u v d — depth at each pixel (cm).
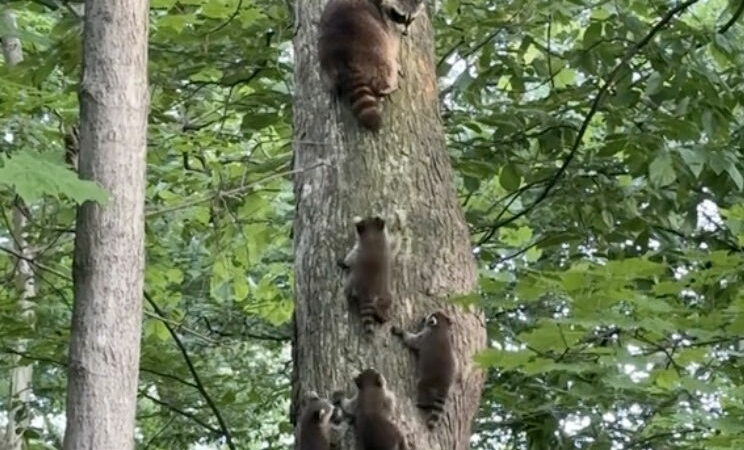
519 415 872
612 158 926
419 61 562
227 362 1148
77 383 458
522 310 819
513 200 934
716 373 657
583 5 877
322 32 554
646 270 510
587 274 507
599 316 510
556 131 910
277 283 1125
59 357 881
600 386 677
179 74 890
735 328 529
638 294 538
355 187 528
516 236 966
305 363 509
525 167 909
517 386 859
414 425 487
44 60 786
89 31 494
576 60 875
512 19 880
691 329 534
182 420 1123
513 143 909
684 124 845
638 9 902
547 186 908
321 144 542
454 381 502
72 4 889
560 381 833
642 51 847
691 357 539
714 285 625
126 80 490
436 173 542
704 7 1153
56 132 761
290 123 902
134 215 482
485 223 948
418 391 492
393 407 484
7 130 738
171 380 1037
